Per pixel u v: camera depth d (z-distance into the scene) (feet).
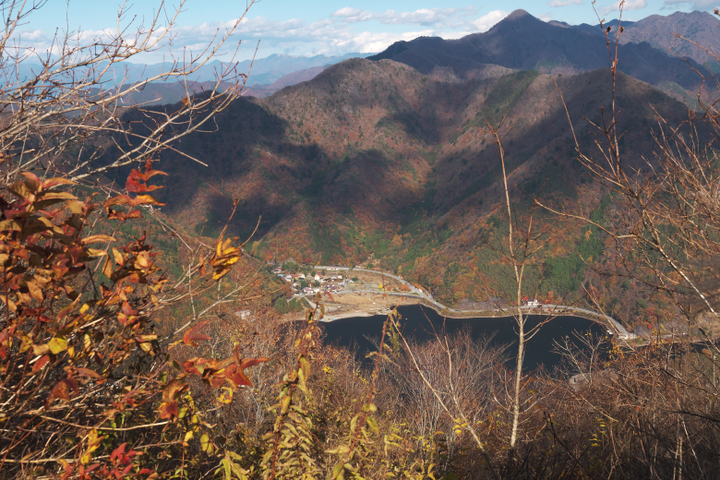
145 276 5.15
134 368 5.97
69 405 5.14
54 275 4.21
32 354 5.15
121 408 5.05
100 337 4.97
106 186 5.93
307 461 6.15
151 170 5.11
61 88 6.10
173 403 4.70
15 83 5.97
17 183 3.80
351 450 6.26
